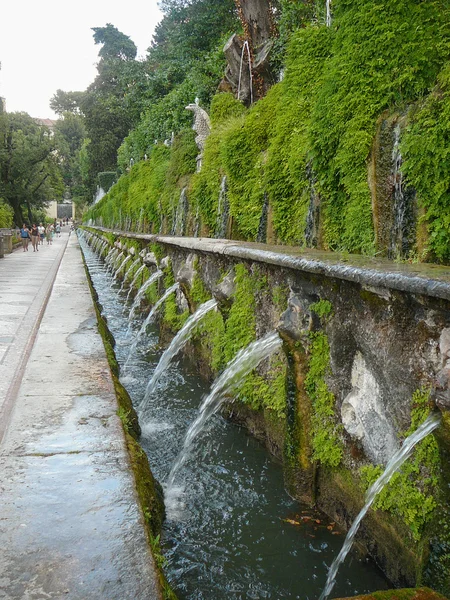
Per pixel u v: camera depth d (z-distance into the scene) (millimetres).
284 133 5855
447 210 3248
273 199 6023
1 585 1899
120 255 18281
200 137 12070
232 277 5582
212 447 4773
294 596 2914
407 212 3604
